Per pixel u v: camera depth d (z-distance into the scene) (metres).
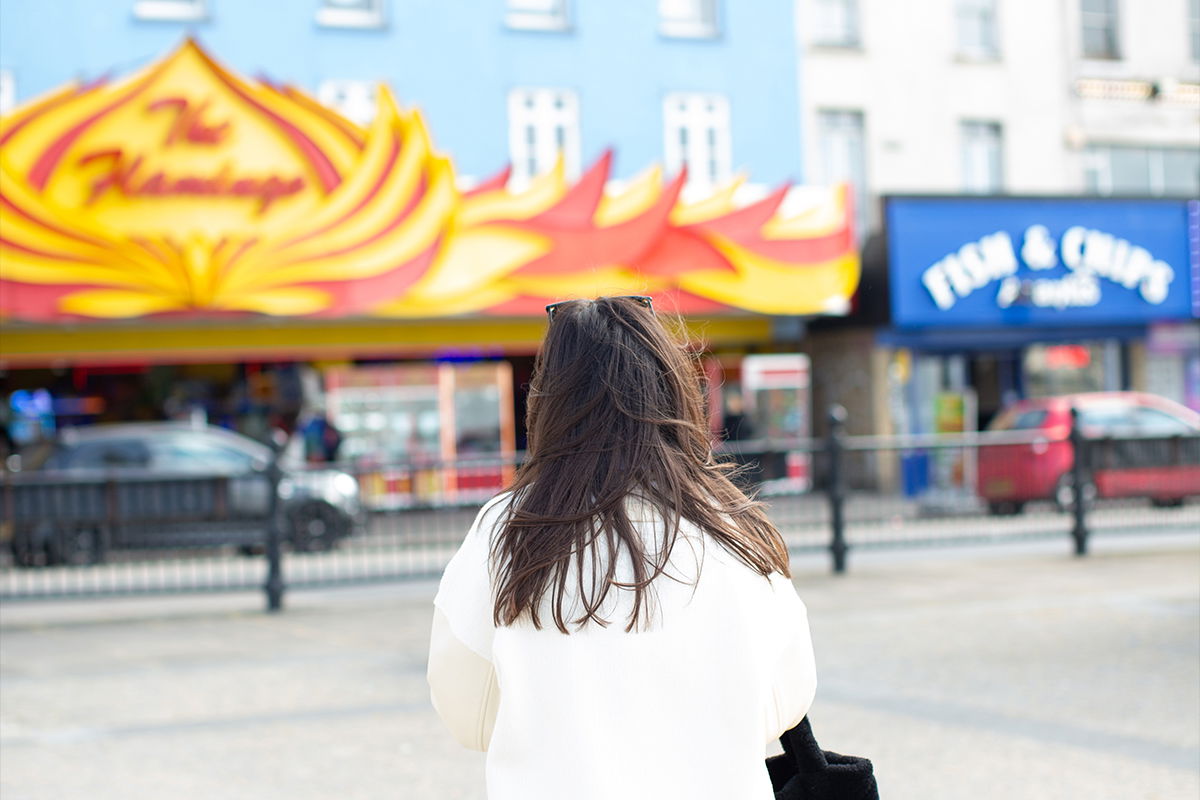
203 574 11.36
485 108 21.73
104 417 21.52
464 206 19.61
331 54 20.98
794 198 21.50
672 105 22.62
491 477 11.97
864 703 6.68
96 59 19.84
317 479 14.58
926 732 6.06
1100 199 23.55
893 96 24.28
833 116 24.09
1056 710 6.42
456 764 5.77
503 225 19.77
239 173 18.41
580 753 1.74
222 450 16.27
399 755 5.94
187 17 20.31
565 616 1.79
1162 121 26.09
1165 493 13.59
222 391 21.81
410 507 11.75
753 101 23.02
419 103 21.45
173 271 18.19
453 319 20.48
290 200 18.62
